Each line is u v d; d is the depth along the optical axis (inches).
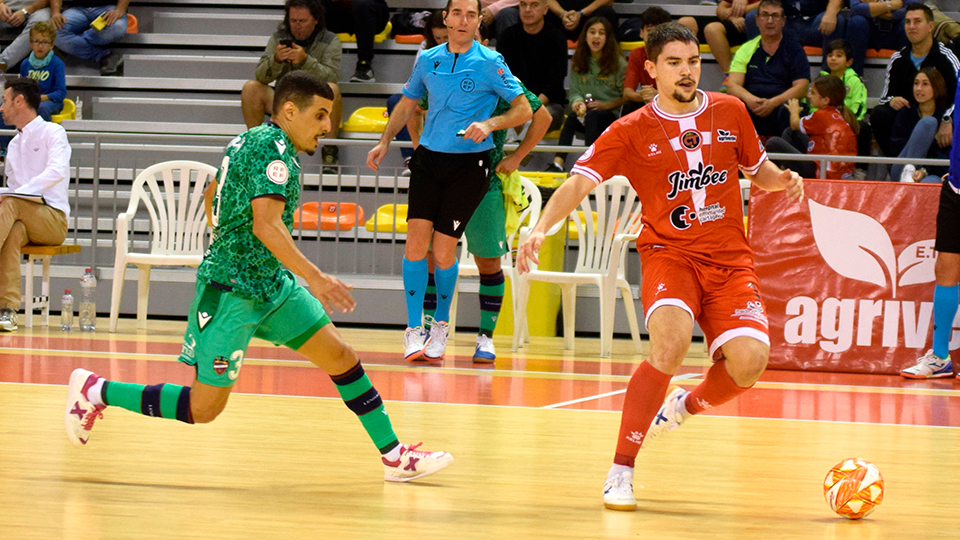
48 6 920.3
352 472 242.5
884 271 535.5
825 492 211.6
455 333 692.1
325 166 697.6
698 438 307.9
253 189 213.8
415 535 181.9
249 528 183.3
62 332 593.0
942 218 512.1
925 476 256.1
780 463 270.7
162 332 612.7
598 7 856.3
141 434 283.3
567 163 791.7
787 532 194.7
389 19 928.9
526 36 784.9
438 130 460.1
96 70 916.6
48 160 599.2
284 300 226.5
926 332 532.7
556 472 249.8
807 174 710.5
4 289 586.6
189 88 888.3
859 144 771.4
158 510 195.6
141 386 234.4
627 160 238.4
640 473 252.2
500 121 447.2
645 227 240.7
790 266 539.5
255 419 315.3
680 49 231.1
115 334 589.0
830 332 537.0
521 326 584.1
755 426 335.3
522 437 297.9
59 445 261.1
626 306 597.9
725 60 846.5
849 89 784.9
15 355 463.8
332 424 311.4
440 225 469.7
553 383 426.3
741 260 234.2
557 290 706.8
